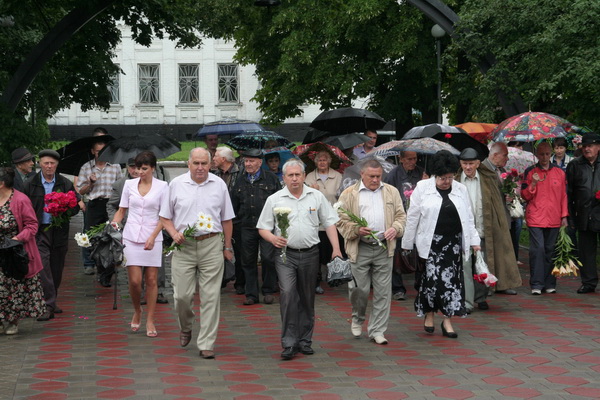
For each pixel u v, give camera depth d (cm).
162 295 1184
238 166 1342
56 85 2336
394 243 900
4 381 755
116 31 2391
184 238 840
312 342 916
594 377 755
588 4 1437
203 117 6650
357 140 1441
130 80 6544
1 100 1733
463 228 917
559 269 1164
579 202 1218
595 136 1212
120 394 708
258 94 3159
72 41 2264
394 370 785
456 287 920
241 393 709
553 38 1478
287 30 2727
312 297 851
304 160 1332
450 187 924
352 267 901
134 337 954
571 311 1086
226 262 1155
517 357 834
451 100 2509
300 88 2773
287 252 839
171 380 754
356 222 886
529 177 1219
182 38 2339
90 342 927
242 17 2902
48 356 857
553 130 1199
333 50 2688
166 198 853
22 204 971
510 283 1127
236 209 1186
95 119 6469
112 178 1394
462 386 726
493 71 1666
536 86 1591
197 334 976
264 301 1177
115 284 1137
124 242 963
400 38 2512
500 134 1223
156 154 1205
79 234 973
